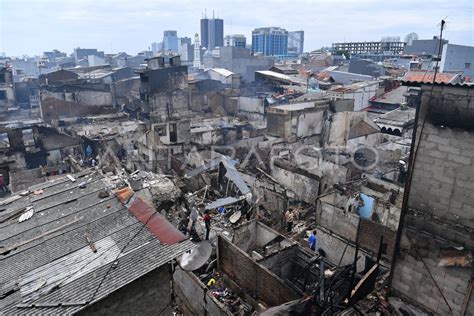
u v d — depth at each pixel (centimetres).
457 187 1045
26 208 1475
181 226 2120
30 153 3581
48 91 5872
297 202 2847
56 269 1055
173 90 5253
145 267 1034
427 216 1131
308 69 9012
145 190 2148
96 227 1262
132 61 12081
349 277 1346
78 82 6550
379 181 2308
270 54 17625
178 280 1600
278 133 3881
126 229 1235
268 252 1855
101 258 1087
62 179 1758
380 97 5216
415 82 1080
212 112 6016
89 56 14162
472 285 1055
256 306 1564
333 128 3900
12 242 1230
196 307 1492
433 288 1155
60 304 922
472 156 996
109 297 992
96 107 5372
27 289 988
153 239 1172
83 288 971
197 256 1625
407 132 3909
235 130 4216
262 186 2623
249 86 6962
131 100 5850
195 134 3903
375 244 1805
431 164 1091
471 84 968
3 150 3478
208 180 2909
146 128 3441
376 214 2030
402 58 8931
